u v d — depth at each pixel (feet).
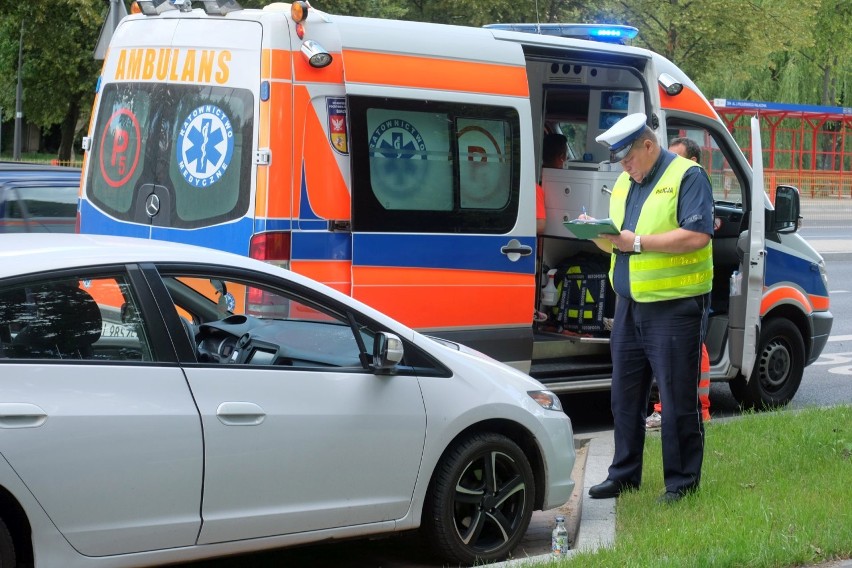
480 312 31.55
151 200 30.40
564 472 24.39
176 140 29.89
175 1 30.60
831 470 27.32
